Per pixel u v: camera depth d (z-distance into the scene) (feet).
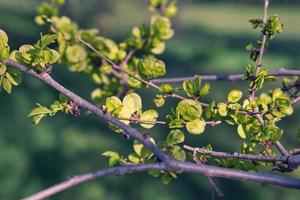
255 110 7.59
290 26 102.99
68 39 11.46
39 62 6.65
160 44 11.58
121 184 38.86
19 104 46.88
